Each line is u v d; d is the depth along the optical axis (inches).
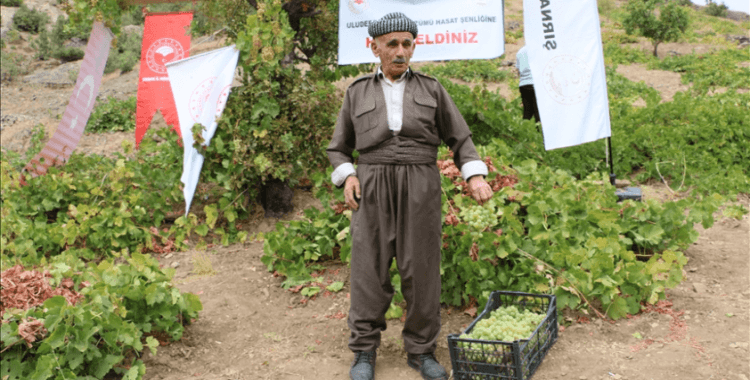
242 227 219.1
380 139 107.8
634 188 223.5
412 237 108.7
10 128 474.0
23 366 115.0
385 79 110.7
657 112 308.5
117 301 123.6
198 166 206.1
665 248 167.6
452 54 214.7
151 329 133.6
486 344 104.4
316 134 221.9
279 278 172.4
